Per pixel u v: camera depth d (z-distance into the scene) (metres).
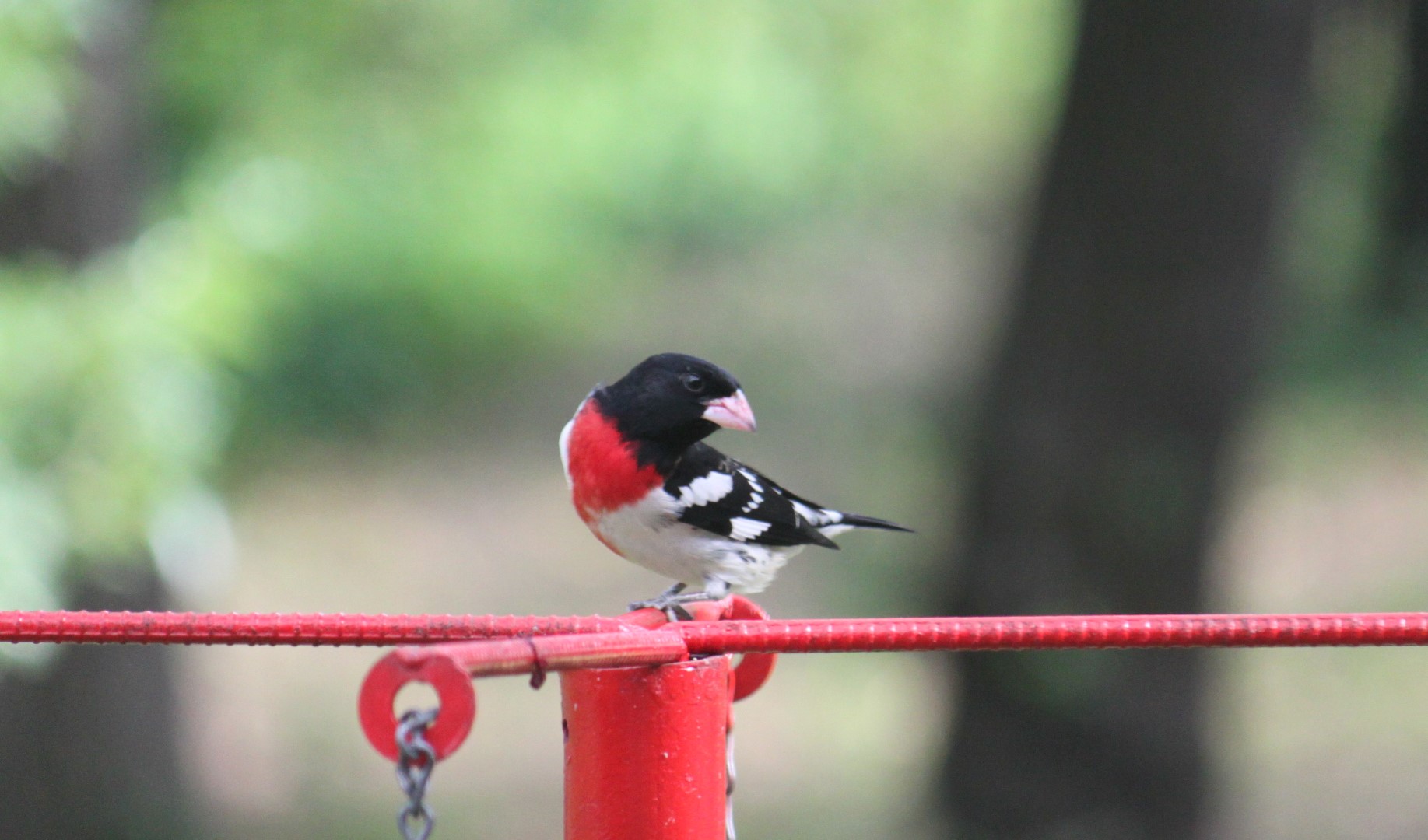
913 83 28.28
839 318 29.61
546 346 28.66
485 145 27.91
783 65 31.27
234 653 18.20
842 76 30.30
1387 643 3.44
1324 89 18.72
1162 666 11.01
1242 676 15.18
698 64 30.78
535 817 13.74
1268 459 18.44
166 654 12.56
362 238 25.34
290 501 22.75
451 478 23.58
